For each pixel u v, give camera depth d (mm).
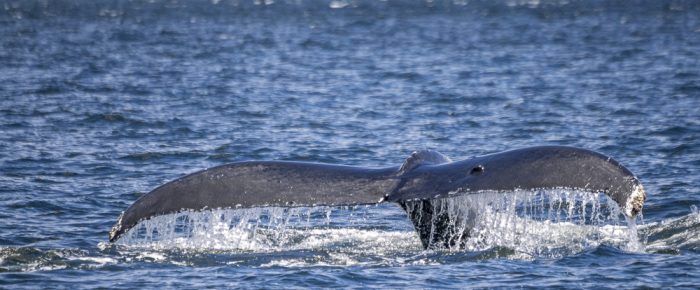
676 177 73062
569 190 36969
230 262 46125
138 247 48719
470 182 38438
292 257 47000
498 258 45531
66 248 49719
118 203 66875
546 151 38375
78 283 42531
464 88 144375
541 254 46688
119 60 197625
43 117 109312
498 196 43031
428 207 44781
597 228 52156
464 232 45562
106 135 98125
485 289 41531
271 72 175125
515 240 48156
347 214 60375
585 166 37281
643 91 132875
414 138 97125
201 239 49812
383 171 40188
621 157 83125
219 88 145000
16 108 116438
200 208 39094
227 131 101188
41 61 190750
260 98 132500
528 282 42438
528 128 101812
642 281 42594
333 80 160500
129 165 82000
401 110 119562
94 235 56688
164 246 48812
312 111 118812
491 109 118875
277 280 43031
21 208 64062
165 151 88438
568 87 141625
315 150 89875
